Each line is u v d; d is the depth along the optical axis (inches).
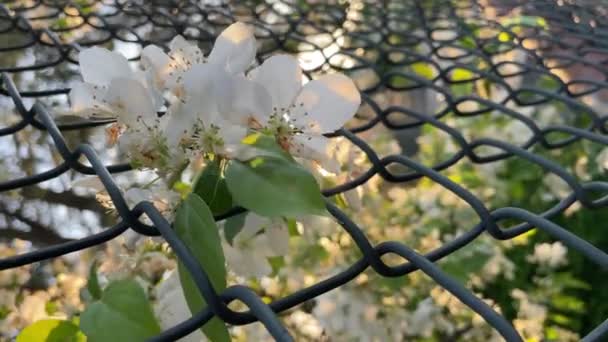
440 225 21.6
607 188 8.2
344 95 7.2
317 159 7.2
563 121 22.7
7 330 15.6
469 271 20.1
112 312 5.7
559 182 23.3
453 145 24.7
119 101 6.6
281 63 7.1
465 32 17.6
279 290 17.6
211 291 5.1
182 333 5.1
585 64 15.5
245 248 7.3
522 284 23.5
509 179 24.3
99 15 16.7
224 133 6.5
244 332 16.0
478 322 19.8
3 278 16.4
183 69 7.0
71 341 7.2
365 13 19.1
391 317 19.5
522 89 13.9
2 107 18.7
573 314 23.5
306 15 19.0
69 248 5.9
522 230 6.9
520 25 18.2
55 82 17.3
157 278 10.1
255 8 19.0
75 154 7.0
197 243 5.9
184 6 17.9
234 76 6.6
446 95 13.7
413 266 5.9
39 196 23.8
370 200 20.8
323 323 18.6
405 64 15.9
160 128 6.7
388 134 23.3
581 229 24.1
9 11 15.2
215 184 6.6
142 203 5.7
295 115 7.1
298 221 7.6
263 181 6.2
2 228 24.6
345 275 5.8
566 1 20.1
